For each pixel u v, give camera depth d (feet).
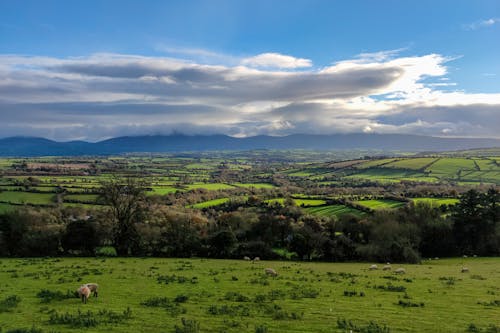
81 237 205.67
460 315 74.74
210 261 183.11
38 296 88.33
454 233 260.01
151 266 151.53
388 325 67.62
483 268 165.17
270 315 72.74
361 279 121.29
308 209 439.22
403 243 211.41
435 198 466.29
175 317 70.79
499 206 270.05
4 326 64.49
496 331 64.44
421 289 102.94
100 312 73.20
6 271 131.75
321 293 94.94
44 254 204.74
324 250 209.36
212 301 84.43
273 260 205.26
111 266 150.71
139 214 218.38
